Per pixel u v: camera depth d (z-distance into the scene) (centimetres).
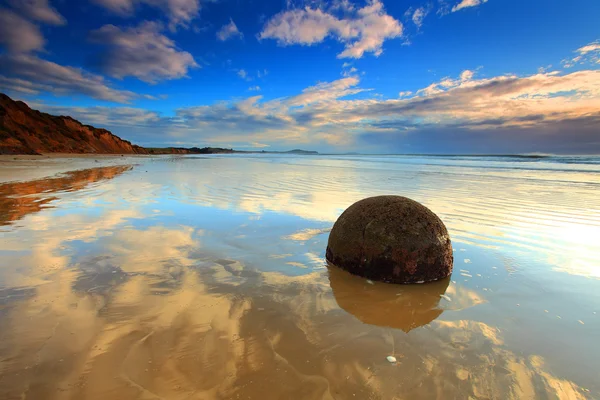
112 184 1190
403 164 2823
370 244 396
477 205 829
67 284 347
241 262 428
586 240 539
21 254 438
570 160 3272
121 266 402
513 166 2422
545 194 1009
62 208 740
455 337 272
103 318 280
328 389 207
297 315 301
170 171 1862
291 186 1196
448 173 1808
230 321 285
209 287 351
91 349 237
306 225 617
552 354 249
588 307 324
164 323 276
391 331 280
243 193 1005
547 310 319
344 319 299
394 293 357
